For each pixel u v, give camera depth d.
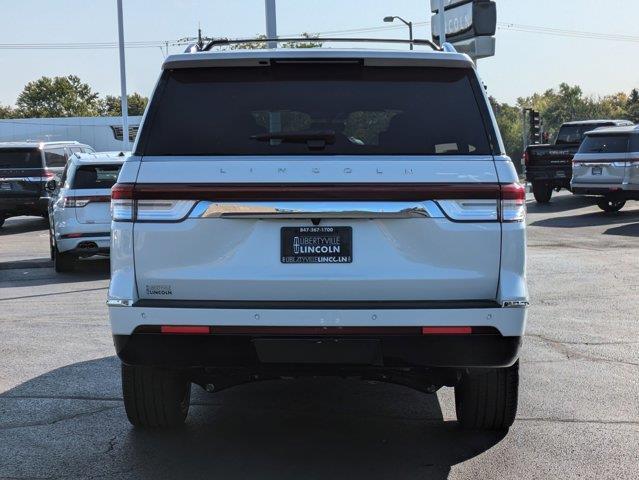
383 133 4.03
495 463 4.33
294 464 4.34
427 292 3.85
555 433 4.80
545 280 10.58
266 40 5.11
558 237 15.42
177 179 3.85
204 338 3.83
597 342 7.13
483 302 3.82
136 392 4.58
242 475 4.18
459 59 4.13
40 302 9.70
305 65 4.18
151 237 3.86
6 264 13.32
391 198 3.80
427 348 3.81
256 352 3.84
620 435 4.76
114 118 59.31
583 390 5.69
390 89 4.15
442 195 3.81
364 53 4.09
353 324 3.77
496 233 3.82
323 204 3.79
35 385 5.89
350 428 4.96
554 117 111.62
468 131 4.01
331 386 5.97
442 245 3.82
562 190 27.84
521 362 6.47
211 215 3.83
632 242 14.48
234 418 5.17
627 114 114.19
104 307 9.21
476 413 4.66
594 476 4.13
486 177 3.83
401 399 5.61
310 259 3.84
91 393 5.69
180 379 4.54
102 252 12.14
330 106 4.12
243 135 4.00
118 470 4.25
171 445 4.64
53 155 20.58
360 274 3.83
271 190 3.80
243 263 3.85
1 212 20.02
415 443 4.67
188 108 4.07
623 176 18.50
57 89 124.88
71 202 11.95
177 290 3.89
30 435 4.81
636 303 8.96
